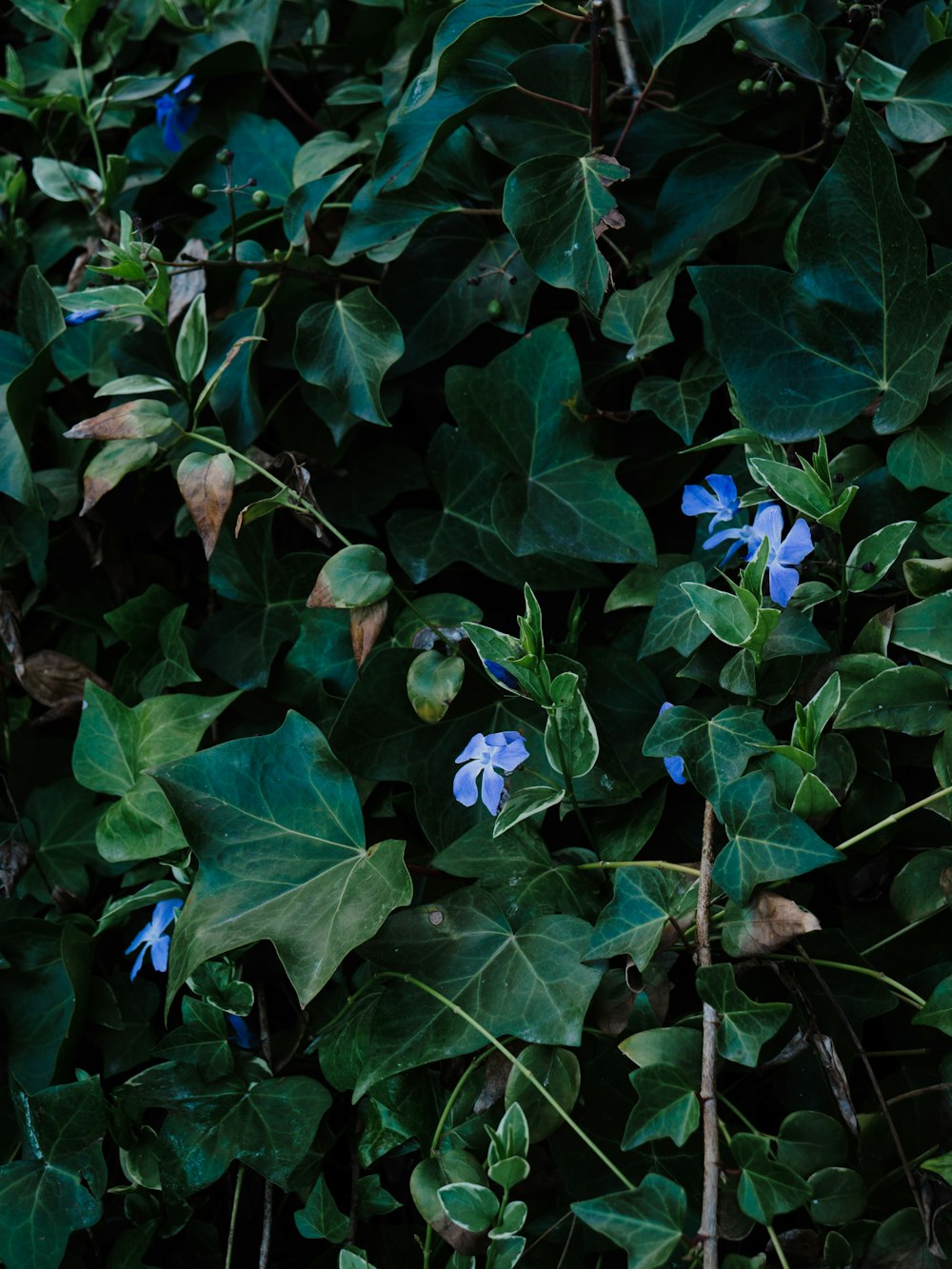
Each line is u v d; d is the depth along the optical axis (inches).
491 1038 34.6
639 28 39.3
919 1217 33.3
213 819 36.5
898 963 36.1
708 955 34.1
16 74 46.0
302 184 42.8
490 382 39.8
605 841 37.5
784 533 37.3
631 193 41.1
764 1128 36.0
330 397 41.1
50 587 44.5
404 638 39.7
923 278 35.9
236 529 38.5
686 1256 32.5
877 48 41.7
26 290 42.5
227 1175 39.6
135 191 46.2
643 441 40.3
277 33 46.5
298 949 35.1
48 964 40.9
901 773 36.8
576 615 39.0
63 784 43.1
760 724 35.2
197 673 41.9
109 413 40.2
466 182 41.3
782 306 36.9
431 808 38.0
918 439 36.4
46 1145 37.9
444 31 38.0
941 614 35.3
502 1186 35.1
